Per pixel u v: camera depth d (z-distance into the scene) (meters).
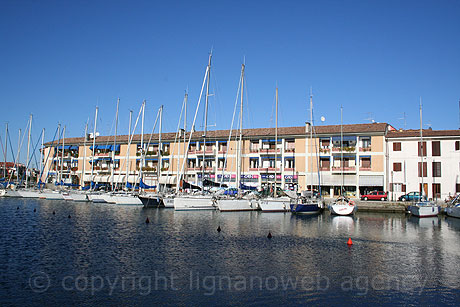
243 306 14.70
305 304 15.02
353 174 60.47
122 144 79.75
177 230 31.31
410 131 60.31
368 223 39.03
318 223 38.41
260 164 67.06
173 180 67.94
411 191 56.62
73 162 85.19
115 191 63.41
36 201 61.38
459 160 55.00
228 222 37.31
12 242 24.86
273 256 22.50
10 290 15.86
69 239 26.36
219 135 71.50
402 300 15.63
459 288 17.19
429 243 27.45
